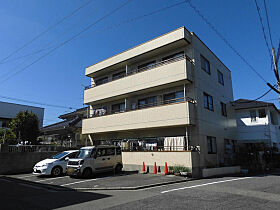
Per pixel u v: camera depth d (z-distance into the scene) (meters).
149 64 16.14
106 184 9.56
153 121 13.52
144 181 9.98
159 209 5.43
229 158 15.96
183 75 12.84
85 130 18.02
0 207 6.05
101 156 12.57
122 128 15.21
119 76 18.02
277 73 11.93
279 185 8.67
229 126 18.22
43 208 5.88
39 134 20.67
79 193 8.04
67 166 11.99
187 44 14.22
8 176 13.09
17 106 33.25
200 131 12.91
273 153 18.33
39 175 13.04
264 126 20.52
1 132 18.64
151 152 13.31
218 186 8.53
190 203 5.96
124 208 5.58
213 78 16.55
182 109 12.41
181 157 11.91
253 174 13.22
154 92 15.21
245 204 5.78
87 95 18.89
